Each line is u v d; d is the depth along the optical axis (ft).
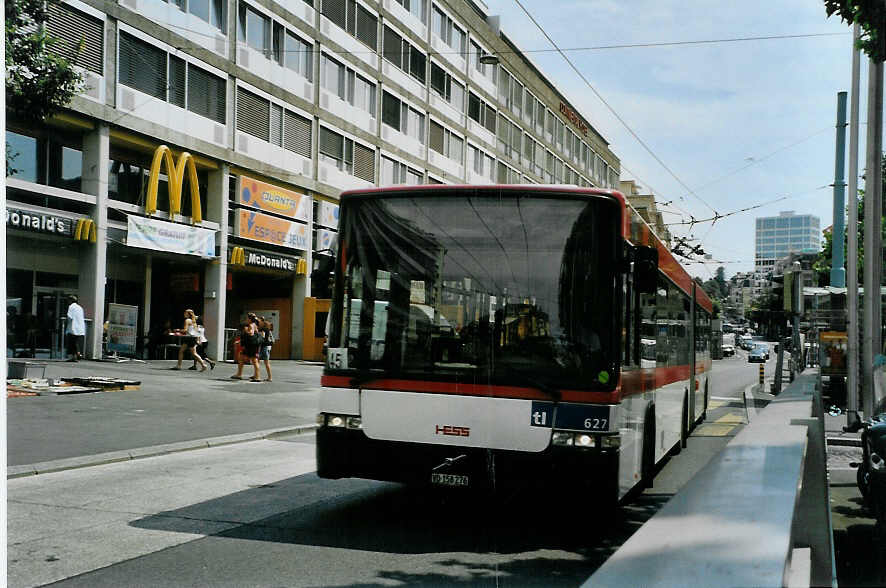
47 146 77.36
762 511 4.80
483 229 21.68
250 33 98.94
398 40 134.41
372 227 22.57
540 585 16.56
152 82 84.17
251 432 40.60
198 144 90.68
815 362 69.62
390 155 132.36
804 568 6.31
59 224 74.23
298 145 109.09
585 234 21.08
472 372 20.84
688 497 5.30
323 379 22.24
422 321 21.57
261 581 16.52
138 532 20.67
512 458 20.33
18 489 25.84
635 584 3.60
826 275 117.60
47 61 44.11
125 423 40.93
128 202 86.22
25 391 49.21
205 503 24.48
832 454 38.06
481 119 167.63
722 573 3.68
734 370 150.30
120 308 81.71
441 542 20.18
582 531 21.75
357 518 22.71
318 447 22.11
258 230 101.40
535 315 20.84
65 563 17.71
